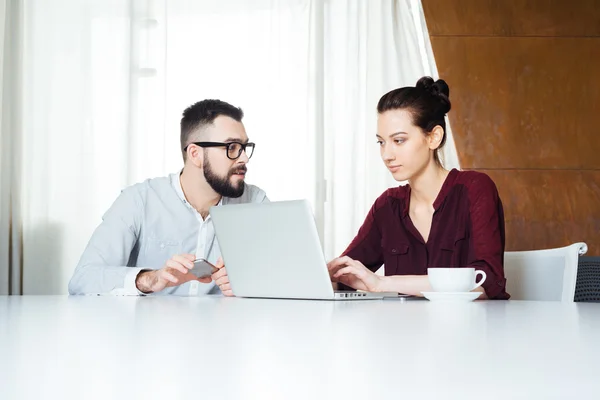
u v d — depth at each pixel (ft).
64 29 11.92
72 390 0.89
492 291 5.79
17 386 0.92
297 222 4.57
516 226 11.26
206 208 7.84
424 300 4.64
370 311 3.05
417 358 1.23
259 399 0.82
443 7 11.55
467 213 6.47
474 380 0.96
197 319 2.42
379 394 0.85
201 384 0.94
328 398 0.83
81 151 11.76
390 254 6.95
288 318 2.49
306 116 11.80
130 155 11.78
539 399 0.83
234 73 11.89
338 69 11.85
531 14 11.43
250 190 8.33
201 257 7.64
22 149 11.76
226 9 11.93
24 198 11.73
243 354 1.31
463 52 11.48
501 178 11.30
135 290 5.83
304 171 11.74
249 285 5.03
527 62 11.40
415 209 6.96
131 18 11.92
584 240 11.20
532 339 1.63
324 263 4.49
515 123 11.35
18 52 11.79
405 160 6.84
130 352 1.34
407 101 6.83
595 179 11.25
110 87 11.84
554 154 11.30
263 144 11.80
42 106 11.81
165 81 11.86
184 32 11.93
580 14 11.39
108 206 11.73
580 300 6.39
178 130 11.82
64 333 1.79
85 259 7.11
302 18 11.93
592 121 11.30
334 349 1.40
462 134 11.38
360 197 11.71
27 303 3.95
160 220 7.59
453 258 6.51
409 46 11.79
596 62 11.34
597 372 1.05
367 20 11.88
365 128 11.76
